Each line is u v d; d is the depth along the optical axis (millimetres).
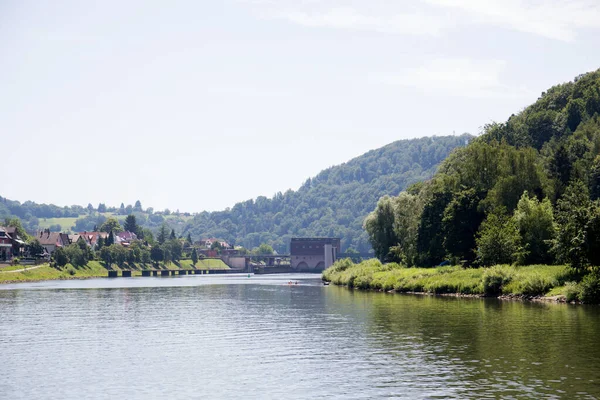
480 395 41969
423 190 167375
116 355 58594
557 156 168125
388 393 43156
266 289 167125
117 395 44250
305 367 52062
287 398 42750
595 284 91062
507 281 108750
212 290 164375
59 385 47125
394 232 174500
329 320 82688
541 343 59375
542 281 101562
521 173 141625
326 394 43438
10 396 44219
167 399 43125
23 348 62781
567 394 41688
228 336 69875
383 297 119062
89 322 84125
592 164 173500
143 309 103438
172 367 53000
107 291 159375
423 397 41938
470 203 136500
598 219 90812
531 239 119000
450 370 49312
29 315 93688
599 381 44844
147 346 63531
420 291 128625
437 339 63469
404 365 51688
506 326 70438
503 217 125062
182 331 74375
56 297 134125
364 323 77750
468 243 136000
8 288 174250
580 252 92375
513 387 43719
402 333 68250
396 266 160250
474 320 76438
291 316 89125
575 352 54812
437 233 148250
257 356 57312
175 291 159375
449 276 124750
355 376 48344
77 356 58188
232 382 47438
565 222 100250
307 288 168750
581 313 80062
